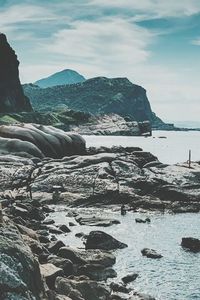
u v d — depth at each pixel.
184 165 78.19
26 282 18.11
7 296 16.75
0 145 83.62
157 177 68.62
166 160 139.38
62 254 32.62
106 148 97.44
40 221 48.94
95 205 59.38
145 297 27.30
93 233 39.06
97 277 30.67
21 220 44.78
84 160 72.31
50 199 59.91
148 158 80.56
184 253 38.41
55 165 71.38
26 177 66.44
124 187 64.19
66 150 92.00
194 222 51.97
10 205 52.66
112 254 36.25
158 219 53.28
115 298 26.59
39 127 93.69
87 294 25.27
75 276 28.78
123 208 55.97
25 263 18.66
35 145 87.38
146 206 58.75
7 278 17.22
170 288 29.92
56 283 24.45
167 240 43.03
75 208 58.16
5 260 18.00
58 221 50.12
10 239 19.64
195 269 34.03
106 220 50.25
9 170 68.81
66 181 65.31
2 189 63.38
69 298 22.08
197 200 61.94
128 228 48.00
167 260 36.12
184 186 66.62
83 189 63.50
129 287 29.80
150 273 32.81
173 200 62.12
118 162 72.31
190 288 30.00
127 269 33.50
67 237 42.94
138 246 40.38
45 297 18.95
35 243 31.28
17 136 87.25
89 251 35.47
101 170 68.50
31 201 56.22
